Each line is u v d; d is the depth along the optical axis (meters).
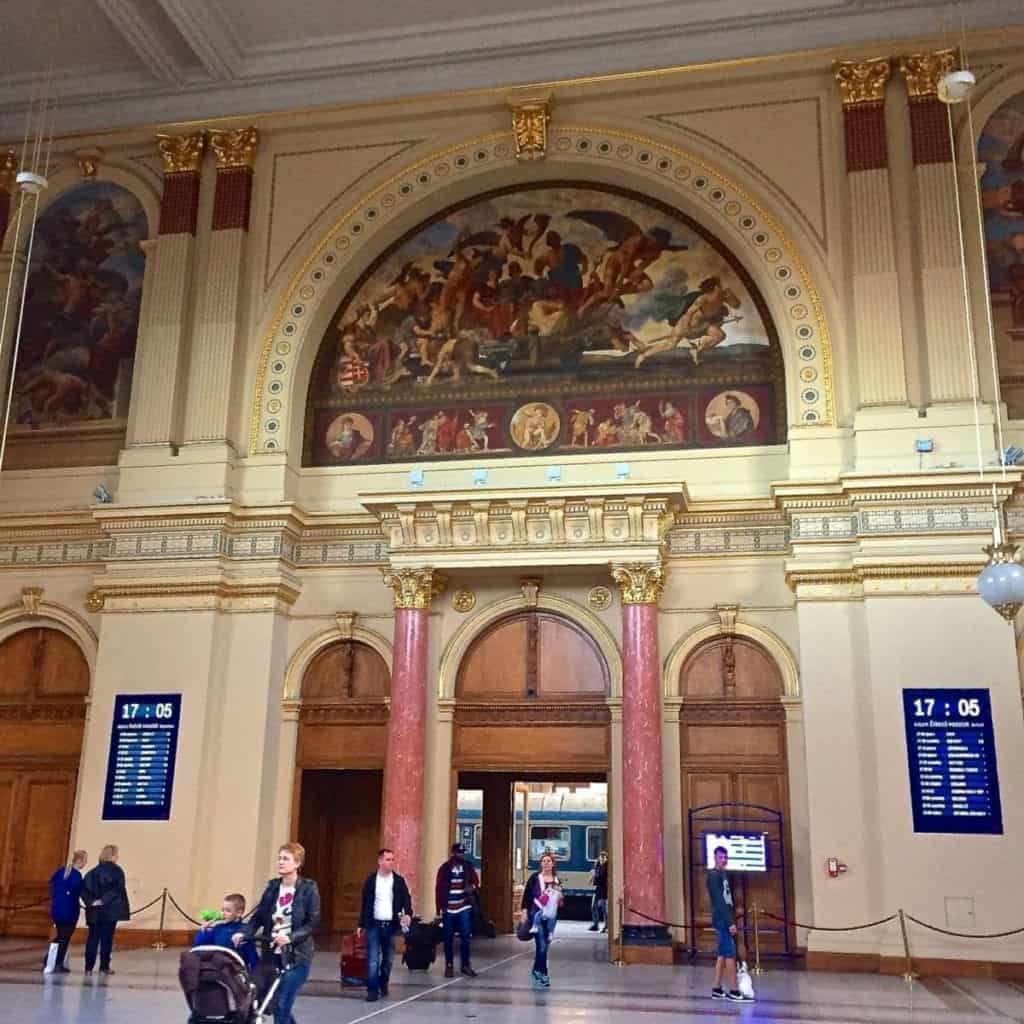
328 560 16.39
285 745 15.76
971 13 15.75
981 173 15.56
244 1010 6.25
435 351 17.25
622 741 14.69
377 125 17.77
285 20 17.09
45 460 17.59
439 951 15.14
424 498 15.09
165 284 17.44
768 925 13.91
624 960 13.48
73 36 17.59
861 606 14.20
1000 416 14.55
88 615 16.48
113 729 15.38
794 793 14.26
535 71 17.16
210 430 16.56
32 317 18.33
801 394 15.33
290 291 17.31
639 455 15.98
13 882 15.87
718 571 15.24
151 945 14.46
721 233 16.55
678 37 16.69
